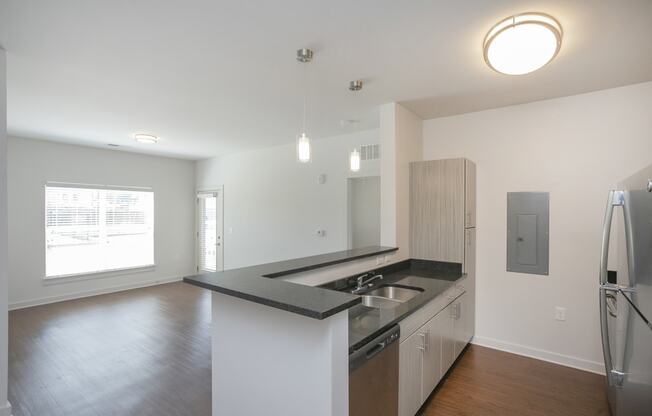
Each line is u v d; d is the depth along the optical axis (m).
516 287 3.21
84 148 5.54
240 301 1.66
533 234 3.13
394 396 1.79
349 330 1.64
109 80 2.68
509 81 2.64
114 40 2.04
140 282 6.26
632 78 2.56
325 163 4.85
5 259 2.13
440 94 2.94
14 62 2.34
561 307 3.00
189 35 1.97
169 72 2.51
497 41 1.88
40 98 3.12
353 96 3.01
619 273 1.98
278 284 1.67
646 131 2.65
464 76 2.56
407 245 3.37
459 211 3.15
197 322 4.23
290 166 5.30
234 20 1.82
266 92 2.95
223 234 6.47
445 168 3.22
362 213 4.94
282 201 5.42
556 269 3.02
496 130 3.31
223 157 6.46
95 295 5.62
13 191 4.86
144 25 1.87
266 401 1.54
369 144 4.39
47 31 1.93
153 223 6.46
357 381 1.48
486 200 3.37
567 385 2.62
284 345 1.46
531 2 1.64
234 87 2.82
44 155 5.12
